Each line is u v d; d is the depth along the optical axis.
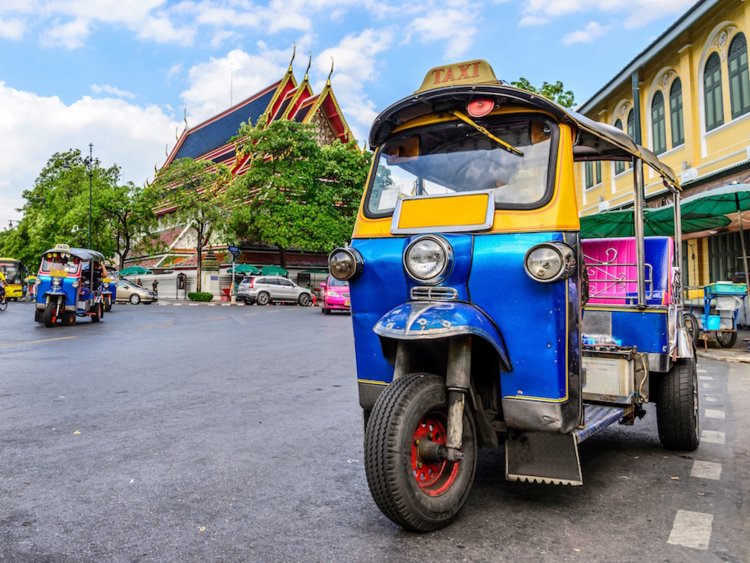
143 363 9.36
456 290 3.23
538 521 3.25
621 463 4.44
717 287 11.96
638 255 4.66
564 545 2.93
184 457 4.40
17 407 6.09
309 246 36.00
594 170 24.75
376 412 2.97
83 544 2.91
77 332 14.85
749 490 3.80
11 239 54.47
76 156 51.75
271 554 2.81
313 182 36.81
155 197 39.59
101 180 41.72
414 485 2.93
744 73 15.33
